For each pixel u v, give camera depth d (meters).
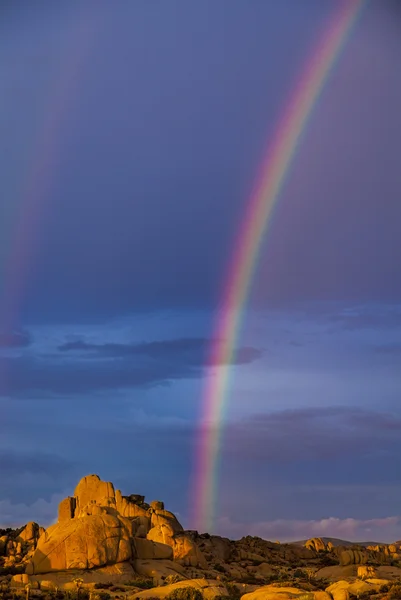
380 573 189.25
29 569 161.50
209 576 174.75
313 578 188.00
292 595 137.62
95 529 168.50
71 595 139.25
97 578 161.00
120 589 151.62
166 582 159.88
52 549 164.00
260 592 141.25
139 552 174.75
